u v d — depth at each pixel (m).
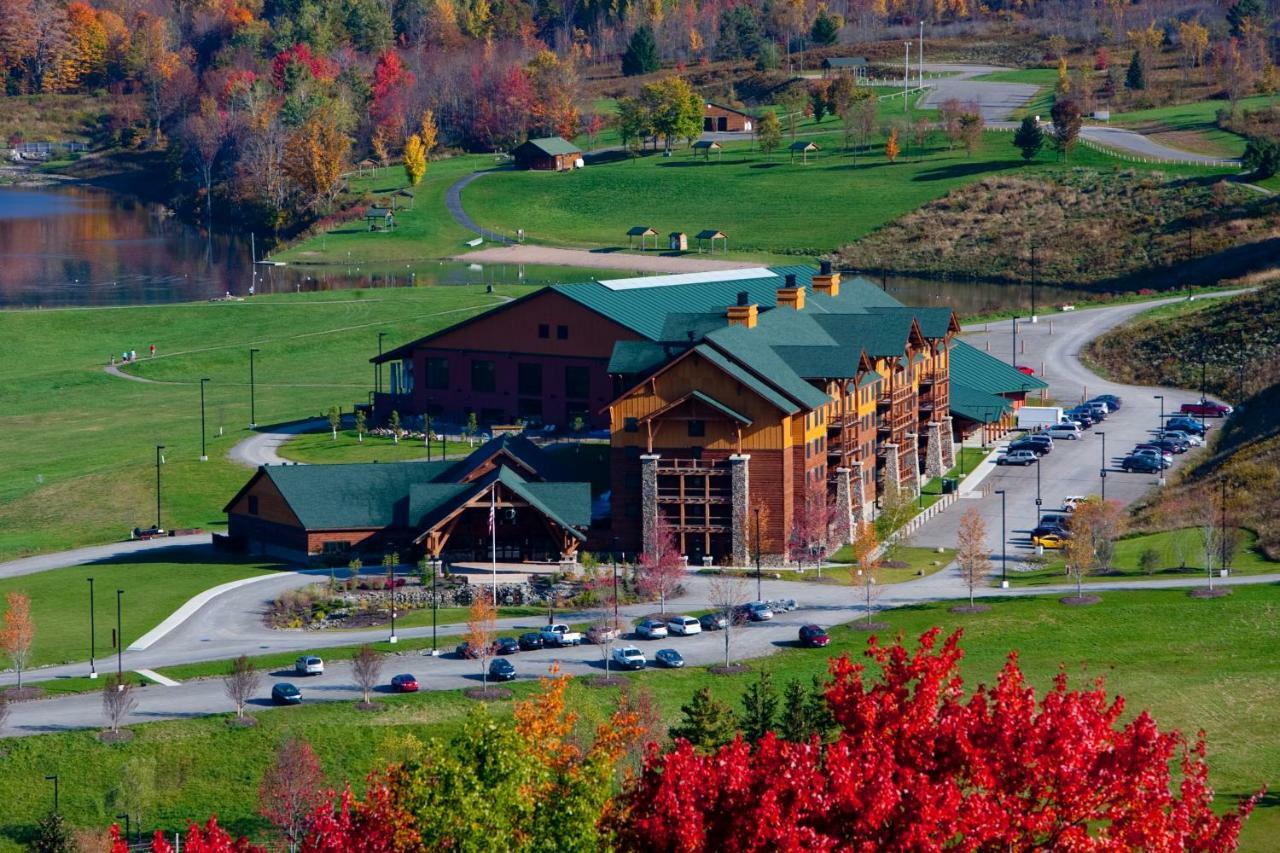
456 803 108.81
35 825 170.00
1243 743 177.62
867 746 102.19
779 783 102.25
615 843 109.00
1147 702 188.62
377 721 187.00
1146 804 98.25
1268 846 152.00
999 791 99.81
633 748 157.12
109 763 179.50
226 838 108.88
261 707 191.88
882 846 98.56
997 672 197.00
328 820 113.44
